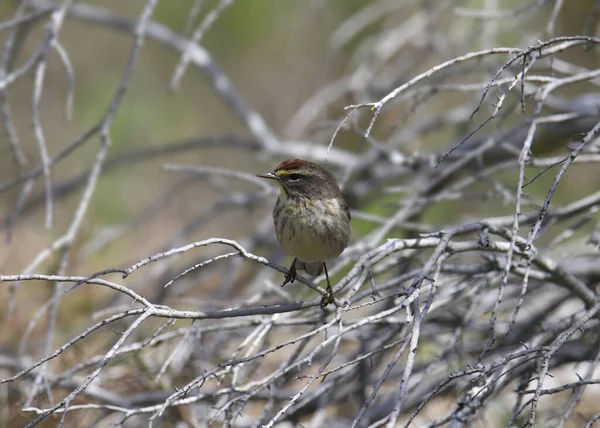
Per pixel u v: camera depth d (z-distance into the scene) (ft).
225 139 48.88
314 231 29.40
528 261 22.15
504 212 52.85
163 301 40.91
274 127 66.85
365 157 45.73
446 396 33.24
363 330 36.17
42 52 30.22
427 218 53.06
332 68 59.36
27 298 43.14
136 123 64.44
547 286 38.34
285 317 29.12
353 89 47.14
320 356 38.86
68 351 36.78
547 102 40.60
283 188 29.99
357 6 59.67
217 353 37.19
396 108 48.88
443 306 31.27
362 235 48.88
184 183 51.72
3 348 40.09
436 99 54.03
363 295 27.20
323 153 47.60
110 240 49.26
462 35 49.01
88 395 33.42
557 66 35.22
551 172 53.01
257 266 49.03
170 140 66.59
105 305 43.70
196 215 66.80
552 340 27.96
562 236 29.22
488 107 42.04
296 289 43.96
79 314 42.73
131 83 65.87
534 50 22.15
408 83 21.76
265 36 64.18
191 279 47.09
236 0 62.80
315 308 29.68
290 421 34.27
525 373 27.22
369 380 34.88
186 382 34.68
